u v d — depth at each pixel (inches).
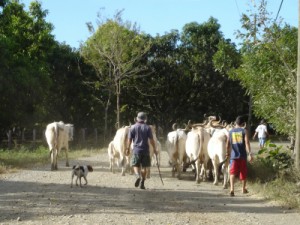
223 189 527.8
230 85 1797.5
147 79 1769.2
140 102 1847.9
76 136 1606.8
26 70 1229.7
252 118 1952.5
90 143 1485.0
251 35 619.5
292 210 406.9
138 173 519.5
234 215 386.6
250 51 661.9
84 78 1681.8
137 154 516.7
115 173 668.7
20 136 1491.1
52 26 1471.5
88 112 1771.7
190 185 561.3
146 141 519.8
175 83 1798.7
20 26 1387.8
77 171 534.0
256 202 446.0
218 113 1884.8
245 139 487.5
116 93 1530.5
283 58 617.6
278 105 642.2
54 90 1679.4
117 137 637.3
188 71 1788.9
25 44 1408.7
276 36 623.8
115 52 1465.3
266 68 643.5
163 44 1775.3
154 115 1894.7
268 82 647.1
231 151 490.6
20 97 1192.8
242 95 1819.6
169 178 629.0
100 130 1788.9
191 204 433.7
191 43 1812.3
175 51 1797.5
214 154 549.3
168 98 1850.4
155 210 403.2
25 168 735.1
